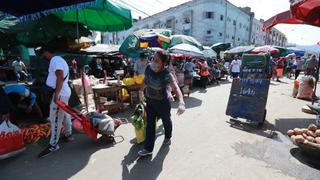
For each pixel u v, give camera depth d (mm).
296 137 3947
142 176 3287
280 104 8078
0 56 10094
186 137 4727
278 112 6895
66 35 6348
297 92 9391
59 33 6109
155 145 4309
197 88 12000
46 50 3857
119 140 4559
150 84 3709
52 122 3943
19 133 3930
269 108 7426
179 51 10445
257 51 18859
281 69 16188
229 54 21812
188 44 11250
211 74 13742
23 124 5336
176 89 3773
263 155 3953
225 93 10461
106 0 4902
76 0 3539
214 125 5531
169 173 3373
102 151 4062
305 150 3793
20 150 3938
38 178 3234
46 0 3609
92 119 4359
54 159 3770
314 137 4152
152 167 3533
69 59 10328
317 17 6117
